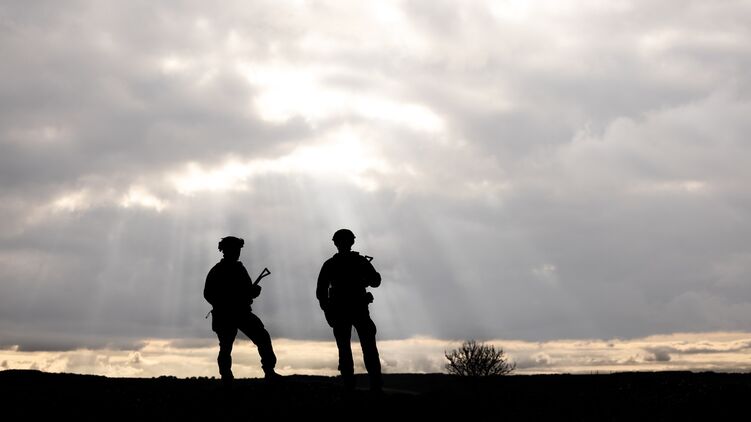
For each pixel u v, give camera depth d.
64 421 10.89
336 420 11.19
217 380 14.02
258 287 13.17
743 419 10.98
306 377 14.97
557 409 11.71
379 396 12.20
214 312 12.99
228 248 13.18
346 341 12.63
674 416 11.20
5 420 10.80
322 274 12.82
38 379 13.26
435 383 14.15
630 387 12.81
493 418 11.40
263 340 13.05
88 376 13.96
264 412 11.45
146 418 11.13
